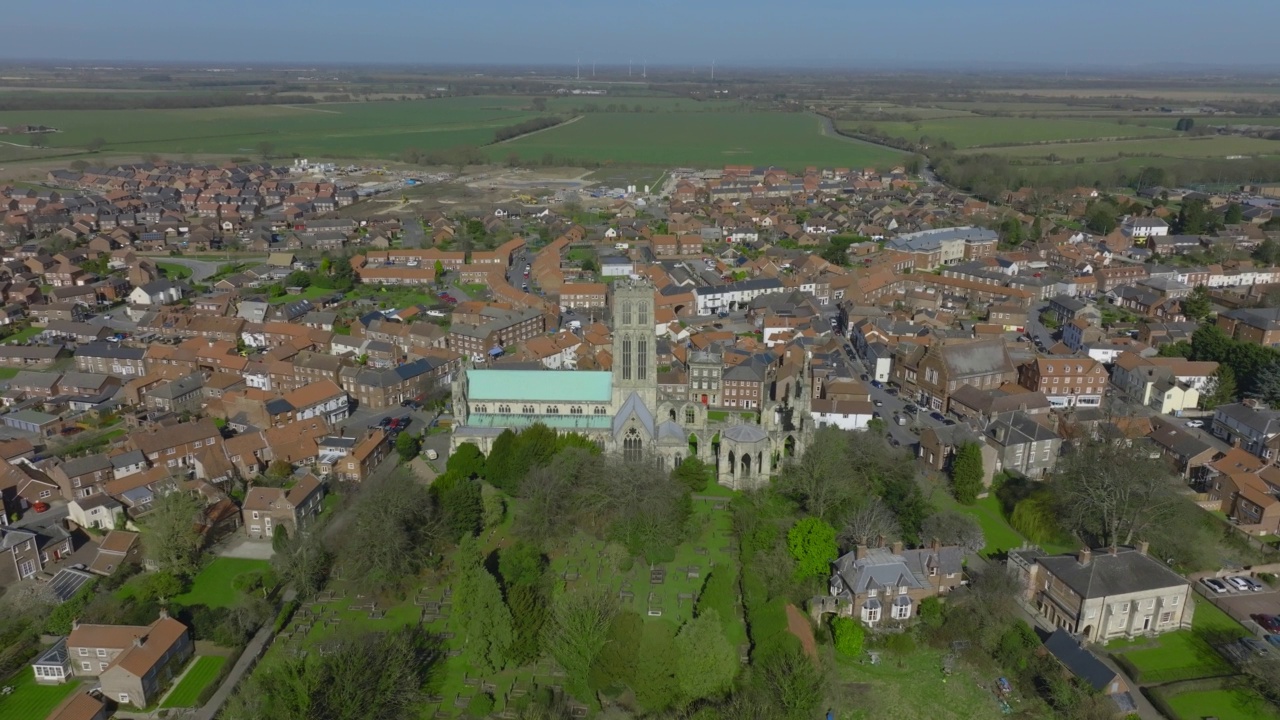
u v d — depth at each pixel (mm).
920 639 129375
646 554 149250
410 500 148000
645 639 116562
